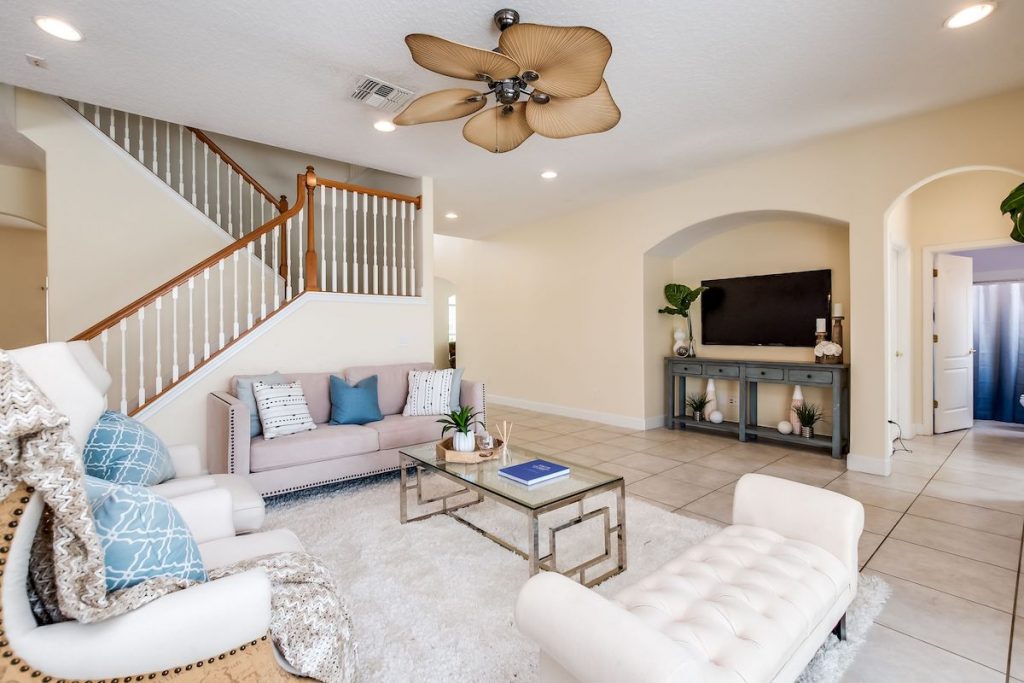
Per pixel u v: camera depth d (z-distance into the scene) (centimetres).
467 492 342
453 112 245
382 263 537
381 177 537
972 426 562
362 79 287
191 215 422
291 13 225
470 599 201
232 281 432
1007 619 188
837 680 155
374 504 316
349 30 239
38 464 92
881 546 251
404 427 360
